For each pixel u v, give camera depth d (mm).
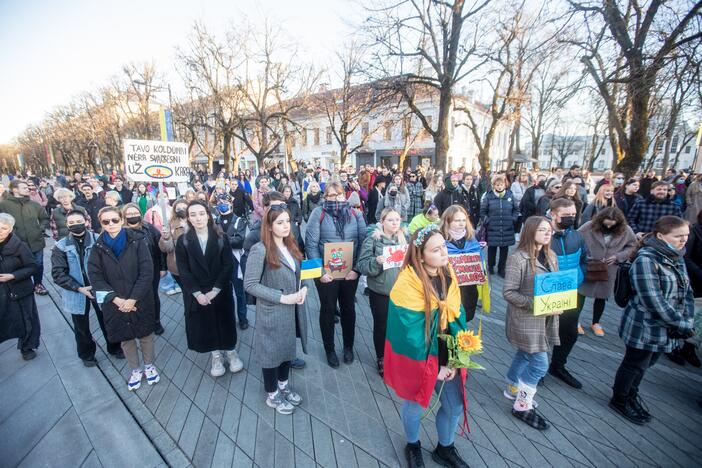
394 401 3113
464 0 11078
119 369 3715
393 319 2156
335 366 3633
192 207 3174
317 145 36750
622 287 2830
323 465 2432
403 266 2205
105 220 3072
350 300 3611
